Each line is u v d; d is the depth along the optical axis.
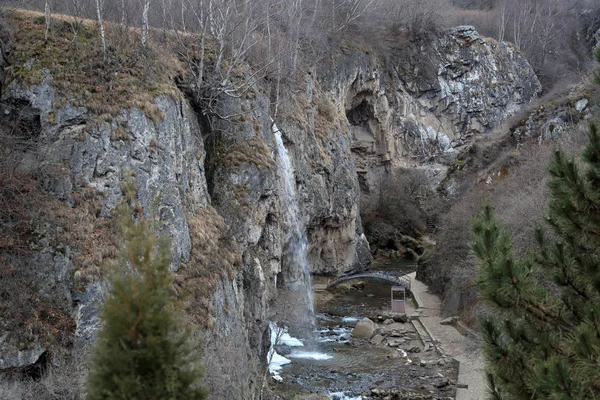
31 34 17.78
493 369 7.99
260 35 32.62
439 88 63.12
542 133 33.47
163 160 18.17
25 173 15.54
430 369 21.70
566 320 7.95
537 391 6.60
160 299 5.61
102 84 17.59
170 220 17.53
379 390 19.28
